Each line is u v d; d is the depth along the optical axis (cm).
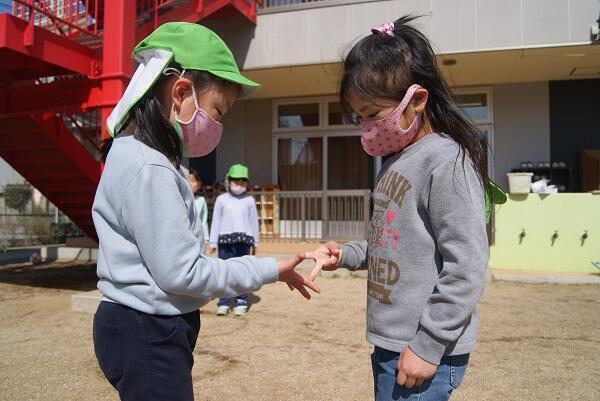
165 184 133
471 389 295
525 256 703
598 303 527
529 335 409
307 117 966
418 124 150
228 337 405
